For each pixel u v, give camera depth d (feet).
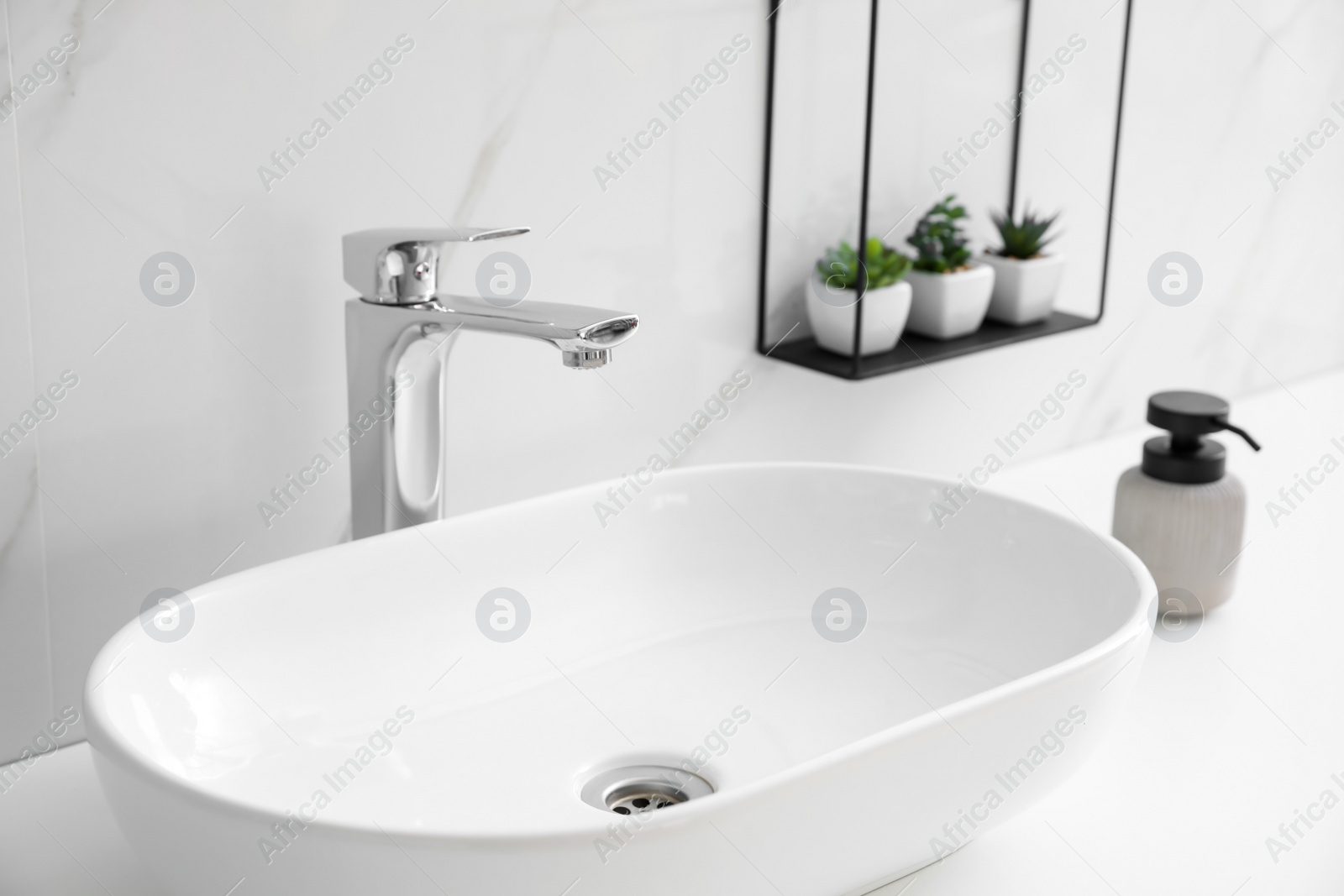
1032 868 2.48
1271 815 2.66
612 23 3.34
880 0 3.88
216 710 2.48
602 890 1.82
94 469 2.80
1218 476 3.51
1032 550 2.98
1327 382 5.88
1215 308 5.39
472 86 3.13
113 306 2.74
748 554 3.25
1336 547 4.06
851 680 2.96
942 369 4.44
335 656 2.69
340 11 2.89
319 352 3.06
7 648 2.78
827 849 2.02
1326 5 5.35
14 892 2.36
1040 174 4.55
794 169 3.84
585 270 3.48
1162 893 2.41
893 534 3.20
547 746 2.71
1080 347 4.89
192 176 2.78
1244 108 5.19
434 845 1.73
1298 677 3.23
